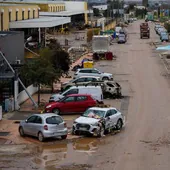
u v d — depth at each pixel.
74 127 29.75
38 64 37.72
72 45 92.31
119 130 31.02
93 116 30.03
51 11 114.12
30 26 63.06
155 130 30.91
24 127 28.77
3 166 22.72
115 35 116.94
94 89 39.09
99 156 24.75
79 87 39.16
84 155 24.94
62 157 24.50
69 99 35.94
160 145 27.08
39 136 27.94
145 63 70.81
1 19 58.66
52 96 39.28
